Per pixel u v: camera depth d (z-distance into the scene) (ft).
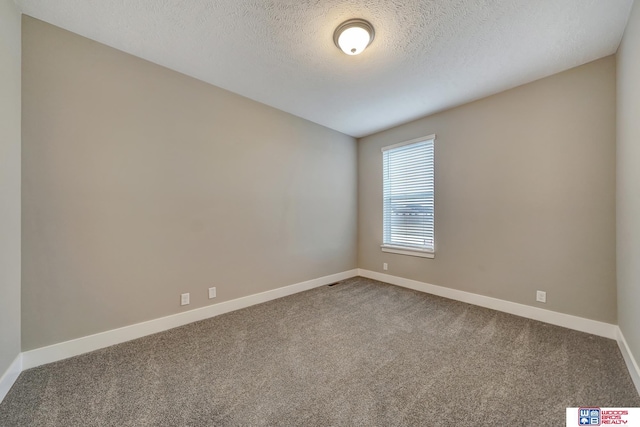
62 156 6.06
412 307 9.45
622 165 6.22
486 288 9.41
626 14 5.50
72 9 5.50
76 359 6.05
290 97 9.53
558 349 6.41
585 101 7.34
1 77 4.85
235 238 9.25
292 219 11.12
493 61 7.24
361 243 14.15
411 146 11.93
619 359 5.92
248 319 8.41
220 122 8.82
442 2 5.26
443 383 5.19
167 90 7.66
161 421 4.25
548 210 8.02
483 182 9.45
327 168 12.66
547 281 8.04
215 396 4.84
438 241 10.82
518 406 4.54
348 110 10.66
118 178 6.82
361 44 6.11
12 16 5.24
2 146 4.88
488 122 9.32
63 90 6.07
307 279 11.75
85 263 6.37
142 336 7.19
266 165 10.18
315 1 5.25
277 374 5.51
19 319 5.49
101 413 4.42
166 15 5.64
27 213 5.65
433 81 8.34
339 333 7.42
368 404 4.63
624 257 6.09
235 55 7.07
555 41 6.40
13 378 5.18
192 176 8.18
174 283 7.82
